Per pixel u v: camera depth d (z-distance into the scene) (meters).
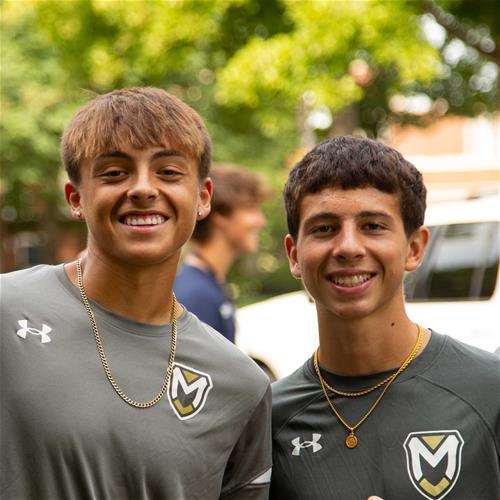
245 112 16.53
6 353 2.50
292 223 2.73
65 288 2.64
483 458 2.55
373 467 2.60
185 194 2.60
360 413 2.66
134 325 2.61
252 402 2.67
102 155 2.55
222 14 12.27
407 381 2.65
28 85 18.69
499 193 6.18
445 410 2.60
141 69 13.51
